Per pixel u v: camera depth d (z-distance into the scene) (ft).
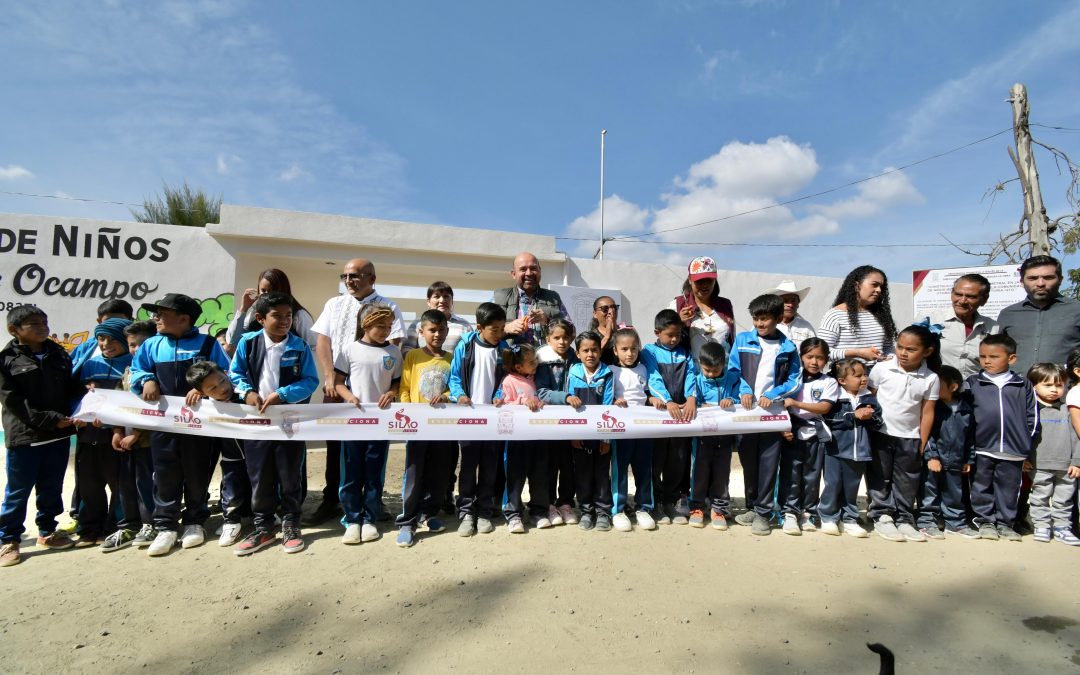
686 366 14.21
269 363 12.32
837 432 13.79
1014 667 8.00
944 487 14.14
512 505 13.29
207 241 25.22
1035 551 12.76
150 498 12.22
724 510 14.01
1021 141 27.55
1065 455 13.35
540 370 14.08
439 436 12.61
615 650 8.06
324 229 26.37
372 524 12.68
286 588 9.99
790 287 17.99
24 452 11.50
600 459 13.56
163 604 9.38
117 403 11.91
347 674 7.44
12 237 22.85
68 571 10.78
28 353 11.76
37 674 7.45
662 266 31.91
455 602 9.48
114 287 24.00
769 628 8.83
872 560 11.93
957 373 14.17
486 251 28.94
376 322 12.76
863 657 8.07
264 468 11.91
